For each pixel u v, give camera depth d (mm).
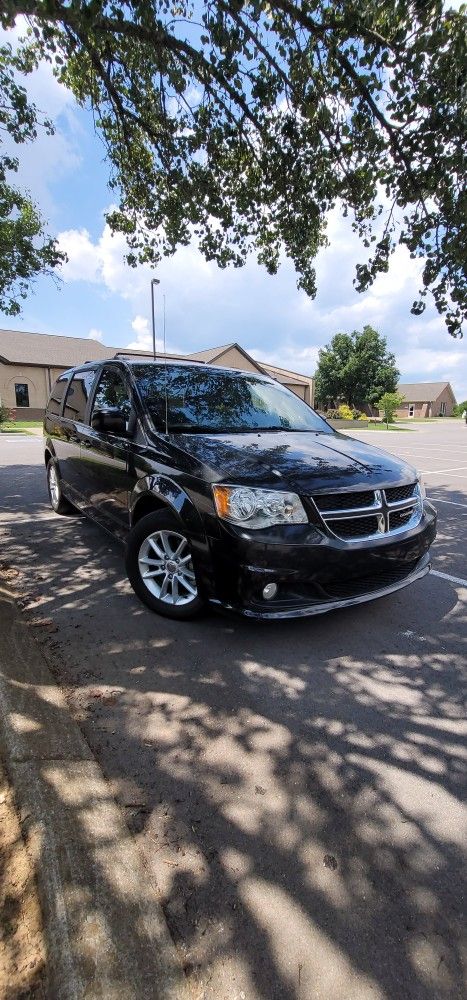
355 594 2902
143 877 1516
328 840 1703
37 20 3043
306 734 2242
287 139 4516
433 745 2197
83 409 4867
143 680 2600
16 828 1612
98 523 4273
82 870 1480
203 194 5461
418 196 3902
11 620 3094
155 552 3281
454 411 77500
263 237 6000
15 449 14312
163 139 5086
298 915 1441
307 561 2656
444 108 3275
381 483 2996
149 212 6379
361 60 3295
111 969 1237
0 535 5180
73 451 4992
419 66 3104
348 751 2141
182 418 3637
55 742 2027
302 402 4758
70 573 4098
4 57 4777
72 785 1805
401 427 39969
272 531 2635
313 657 2898
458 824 1788
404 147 3699
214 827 1732
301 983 1266
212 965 1297
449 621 3441
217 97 4293
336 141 4102
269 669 2750
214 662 2799
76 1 2586
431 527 3363
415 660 2908
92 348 35219
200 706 2404
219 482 2750
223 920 1415
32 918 1361
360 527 2867
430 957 1343
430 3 2840
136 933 1334
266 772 2002
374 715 2395
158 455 3238
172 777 1953
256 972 1285
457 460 14891
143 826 1721
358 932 1401
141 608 3443
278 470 2871
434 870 1605
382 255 4406
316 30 3248
